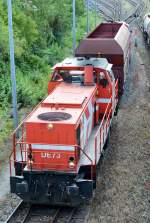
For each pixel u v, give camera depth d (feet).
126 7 226.79
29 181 40.70
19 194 40.88
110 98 51.62
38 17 99.40
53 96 45.78
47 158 40.34
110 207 41.24
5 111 63.77
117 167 49.75
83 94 46.50
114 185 45.44
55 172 39.81
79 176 40.83
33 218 39.93
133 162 51.16
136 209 40.78
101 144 46.26
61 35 114.52
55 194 40.45
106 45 68.08
